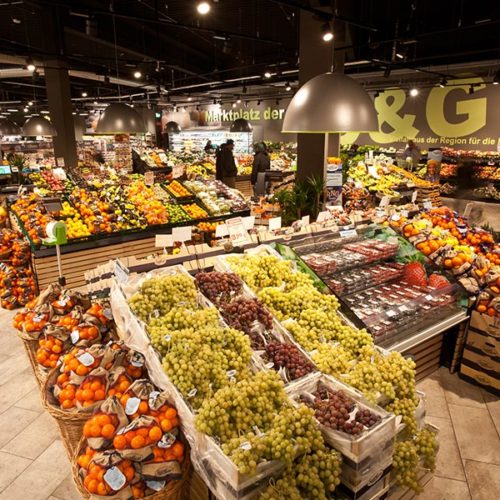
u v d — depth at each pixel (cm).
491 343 363
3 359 421
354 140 1769
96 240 584
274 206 694
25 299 548
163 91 1390
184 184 791
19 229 632
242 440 185
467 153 1412
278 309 302
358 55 1146
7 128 1206
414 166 1339
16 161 1245
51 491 271
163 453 201
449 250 407
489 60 1242
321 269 367
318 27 596
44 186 787
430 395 369
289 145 1850
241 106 2122
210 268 349
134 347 251
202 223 677
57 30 942
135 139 2077
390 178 932
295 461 195
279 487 183
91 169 1120
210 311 260
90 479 191
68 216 611
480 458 298
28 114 2489
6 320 509
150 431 199
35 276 557
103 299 330
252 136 2091
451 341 396
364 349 271
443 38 1073
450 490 272
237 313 274
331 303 312
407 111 1595
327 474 189
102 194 695
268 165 1147
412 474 222
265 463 183
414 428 233
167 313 262
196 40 1201
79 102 2159
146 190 727
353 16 789
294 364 250
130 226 621
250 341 256
